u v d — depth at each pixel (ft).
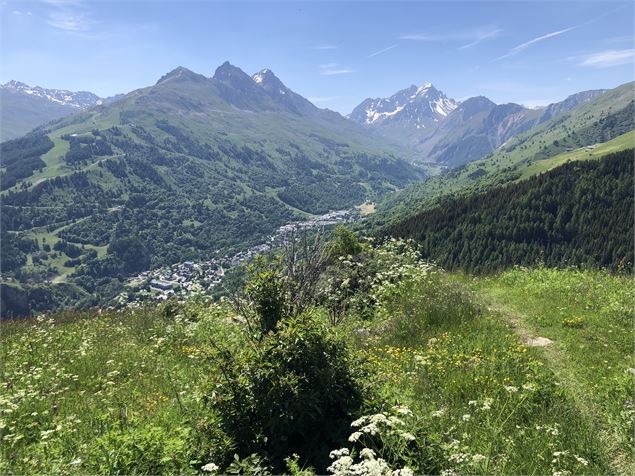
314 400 17.83
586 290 47.21
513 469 16.48
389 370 26.37
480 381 24.91
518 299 46.80
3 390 27.25
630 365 27.27
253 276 23.47
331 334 20.74
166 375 30.01
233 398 18.30
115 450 15.89
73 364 33.53
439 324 38.70
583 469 16.72
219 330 38.70
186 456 16.42
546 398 22.56
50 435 20.53
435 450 16.88
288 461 15.66
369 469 13.35
